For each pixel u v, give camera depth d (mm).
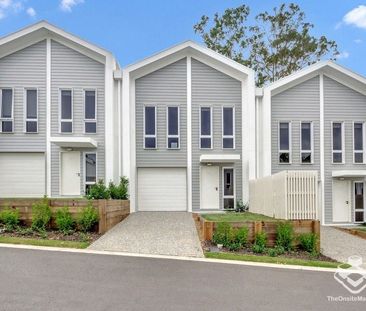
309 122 18641
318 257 10039
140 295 5953
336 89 18797
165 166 17812
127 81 17234
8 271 7086
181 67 18016
